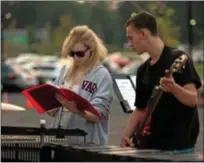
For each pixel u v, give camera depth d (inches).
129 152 280.5
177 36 2509.8
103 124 354.6
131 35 334.0
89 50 358.9
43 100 347.3
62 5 4611.2
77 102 337.1
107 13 4544.8
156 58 332.2
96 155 280.1
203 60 2220.7
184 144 323.9
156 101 322.7
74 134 319.0
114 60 2874.0
